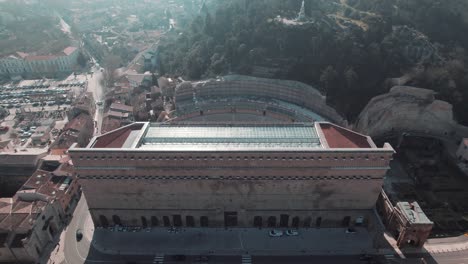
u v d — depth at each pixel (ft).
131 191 371.56
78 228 402.72
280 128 401.90
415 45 593.01
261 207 382.63
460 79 567.59
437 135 569.23
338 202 378.32
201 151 342.23
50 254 369.30
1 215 367.66
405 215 356.59
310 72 612.70
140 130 393.29
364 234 387.96
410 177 488.02
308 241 380.58
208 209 384.47
